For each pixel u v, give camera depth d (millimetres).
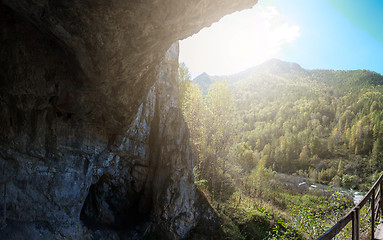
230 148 16922
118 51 4777
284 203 19891
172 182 10492
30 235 6176
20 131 6160
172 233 10125
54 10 3793
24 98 5930
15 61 5379
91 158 7941
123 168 10219
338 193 8844
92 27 4137
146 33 4734
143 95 7137
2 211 5902
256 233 13172
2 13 4832
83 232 7988
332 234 2803
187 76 21203
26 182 6398
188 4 4492
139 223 10016
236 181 21219
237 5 5363
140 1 3977
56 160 6941
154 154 11055
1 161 5949
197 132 16422
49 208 6891
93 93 5973
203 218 11781
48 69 5578
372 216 4441
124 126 7883
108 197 10133
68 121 6922
